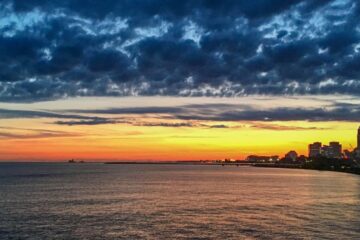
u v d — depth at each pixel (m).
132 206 85.12
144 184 155.88
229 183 167.25
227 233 57.81
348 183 169.00
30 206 83.56
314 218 69.50
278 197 105.44
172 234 57.31
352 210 79.50
